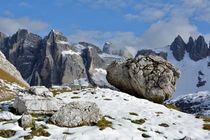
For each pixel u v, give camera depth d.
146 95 57.06
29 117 34.38
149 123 39.53
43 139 31.03
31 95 41.66
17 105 40.94
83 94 52.84
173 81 58.44
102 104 46.59
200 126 40.31
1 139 30.58
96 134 33.03
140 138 33.84
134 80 57.78
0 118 37.25
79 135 32.47
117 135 33.53
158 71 58.06
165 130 37.47
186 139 33.38
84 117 36.06
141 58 59.69
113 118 40.00
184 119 43.22
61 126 35.00
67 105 36.75
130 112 43.16
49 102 40.59
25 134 31.61
